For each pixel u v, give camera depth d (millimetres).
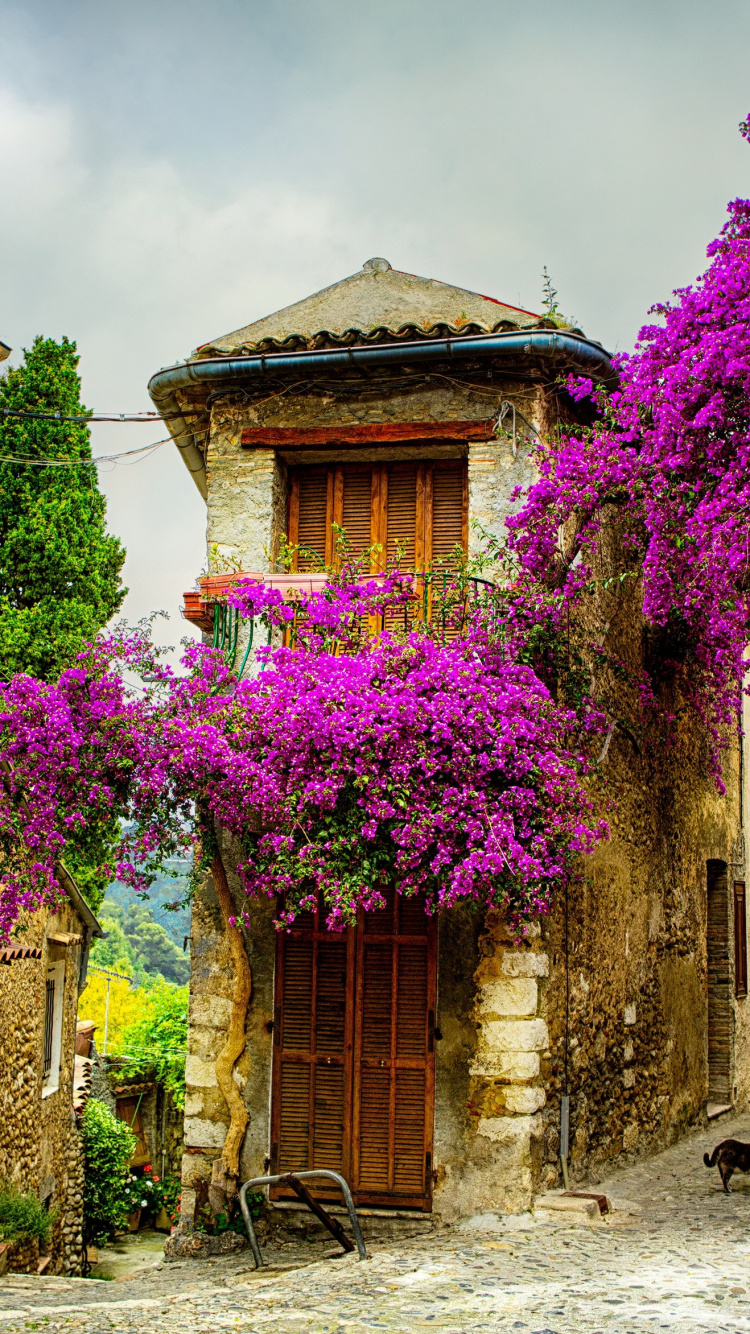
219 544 8602
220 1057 7879
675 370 7266
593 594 8477
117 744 7043
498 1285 5664
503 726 6652
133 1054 22625
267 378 8617
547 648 7668
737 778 13062
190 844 7141
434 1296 5488
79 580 18922
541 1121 7590
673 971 10602
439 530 8523
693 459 7426
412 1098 7633
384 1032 7738
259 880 7082
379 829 6848
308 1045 7844
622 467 7676
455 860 6707
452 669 6812
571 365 8281
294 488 8836
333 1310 5328
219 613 8195
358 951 7840
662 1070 10117
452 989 7656
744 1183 8516
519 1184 7344
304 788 6691
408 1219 7469
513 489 8219
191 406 9062
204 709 7121
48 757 6973
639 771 9852
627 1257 6262
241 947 7879
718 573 7566
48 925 13453
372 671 6820
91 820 7234
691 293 7461
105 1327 5434
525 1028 7488
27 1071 12367
